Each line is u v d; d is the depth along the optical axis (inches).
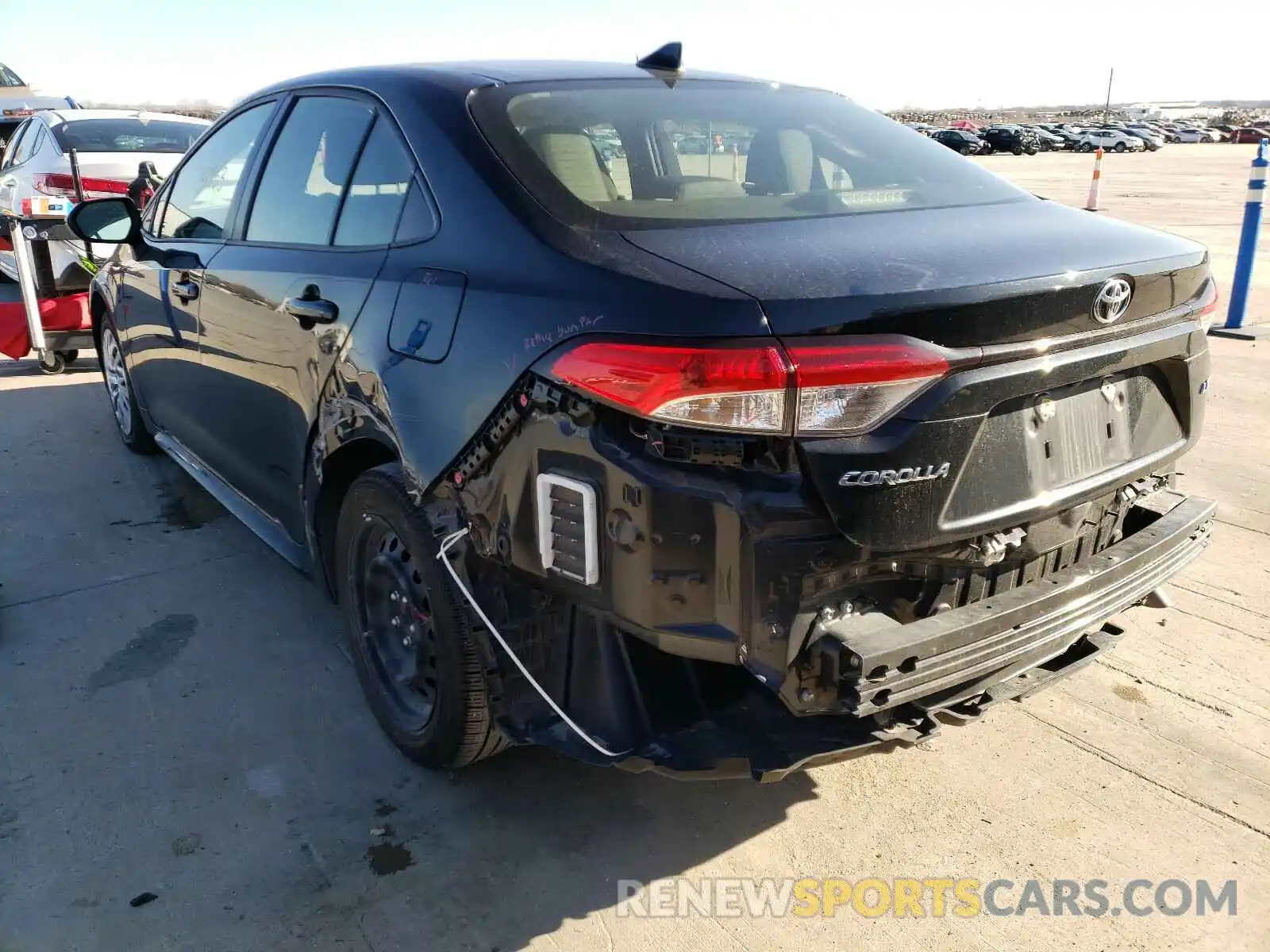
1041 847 98.6
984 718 120.0
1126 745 114.3
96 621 139.3
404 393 94.2
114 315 187.6
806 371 70.7
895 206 99.3
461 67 113.4
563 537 80.5
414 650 105.7
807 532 72.9
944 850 98.3
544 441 80.5
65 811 101.1
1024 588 87.4
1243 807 104.0
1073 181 1081.4
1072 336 82.6
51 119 331.9
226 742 113.0
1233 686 125.7
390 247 102.6
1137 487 99.3
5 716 116.9
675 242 83.3
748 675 84.7
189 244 151.8
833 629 75.5
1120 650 134.5
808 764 81.0
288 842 97.8
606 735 83.8
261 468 135.9
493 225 90.0
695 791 106.9
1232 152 2209.6
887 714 83.2
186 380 156.0
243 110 146.9
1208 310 98.7
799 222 90.0
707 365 70.8
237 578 152.9
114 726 115.4
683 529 73.9
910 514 75.1
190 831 98.7
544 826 101.1
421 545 96.1
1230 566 157.8
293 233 123.7
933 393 74.5
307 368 112.9
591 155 97.0
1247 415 232.2
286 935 86.7
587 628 84.5
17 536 167.5
